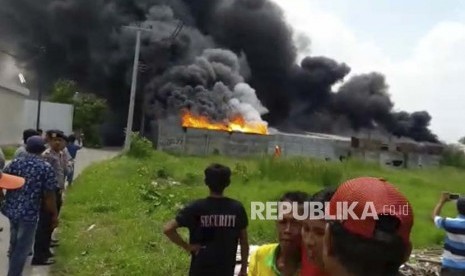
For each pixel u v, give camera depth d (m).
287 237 3.36
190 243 5.11
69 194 15.35
